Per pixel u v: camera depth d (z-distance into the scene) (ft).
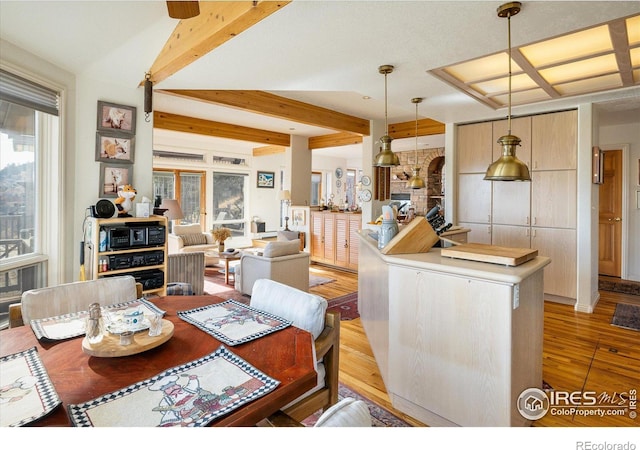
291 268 15.38
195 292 14.49
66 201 9.73
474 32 7.79
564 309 14.05
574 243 14.20
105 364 3.86
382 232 8.68
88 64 9.29
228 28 6.77
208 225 28.71
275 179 33.73
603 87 12.15
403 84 11.37
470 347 6.07
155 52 8.87
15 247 8.69
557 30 7.73
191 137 26.12
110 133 10.53
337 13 6.94
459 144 17.48
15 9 6.75
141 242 9.80
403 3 6.57
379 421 6.91
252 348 4.31
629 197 18.61
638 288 17.03
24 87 8.31
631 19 7.77
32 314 5.38
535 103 13.91
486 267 6.12
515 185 15.71
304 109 17.26
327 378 5.55
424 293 6.75
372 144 20.92
